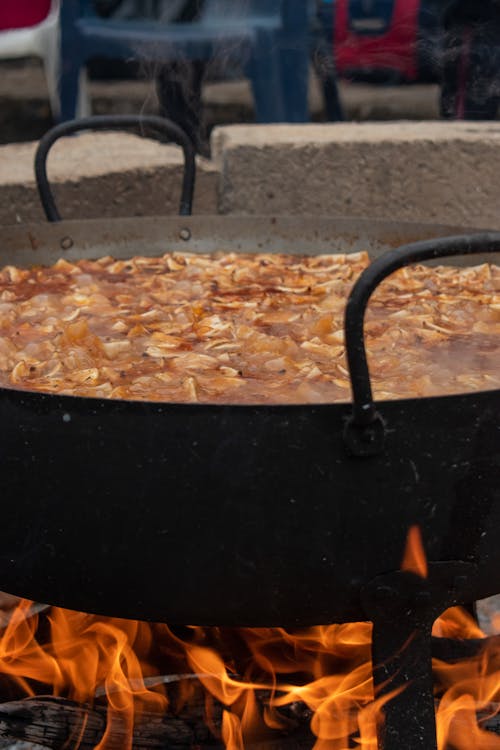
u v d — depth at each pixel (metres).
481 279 2.07
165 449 1.24
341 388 1.45
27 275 2.11
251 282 2.06
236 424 1.22
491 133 3.01
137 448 1.25
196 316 1.81
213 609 1.34
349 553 1.29
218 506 1.26
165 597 1.34
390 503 1.27
